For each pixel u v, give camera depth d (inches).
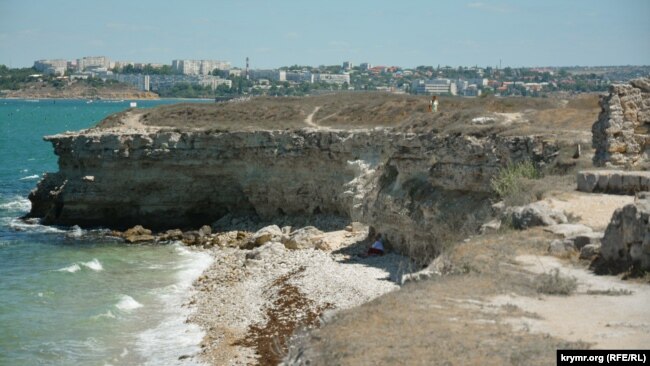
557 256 940.0
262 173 2908.5
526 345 634.8
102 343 1444.4
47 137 3115.2
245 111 3526.1
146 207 3011.8
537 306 753.6
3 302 1754.4
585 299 774.5
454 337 661.9
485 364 597.3
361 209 2263.8
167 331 1514.5
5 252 2438.5
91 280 2003.0
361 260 1972.2
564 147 1608.0
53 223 3004.4
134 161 2974.9
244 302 1695.4
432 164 1897.1
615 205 1152.8
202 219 3046.3
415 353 627.5
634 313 722.8
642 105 1437.0
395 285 1663.4
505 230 1086.4
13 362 1336.1
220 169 2982.3
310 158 2787.9
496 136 1797.5
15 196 3806.6
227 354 1343.5
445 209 1795.0
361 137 2608.3
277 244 2245.3
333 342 671.8
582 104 2605.8
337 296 1627.7
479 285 823.7
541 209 1087.6
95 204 3009.4
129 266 2207.2
